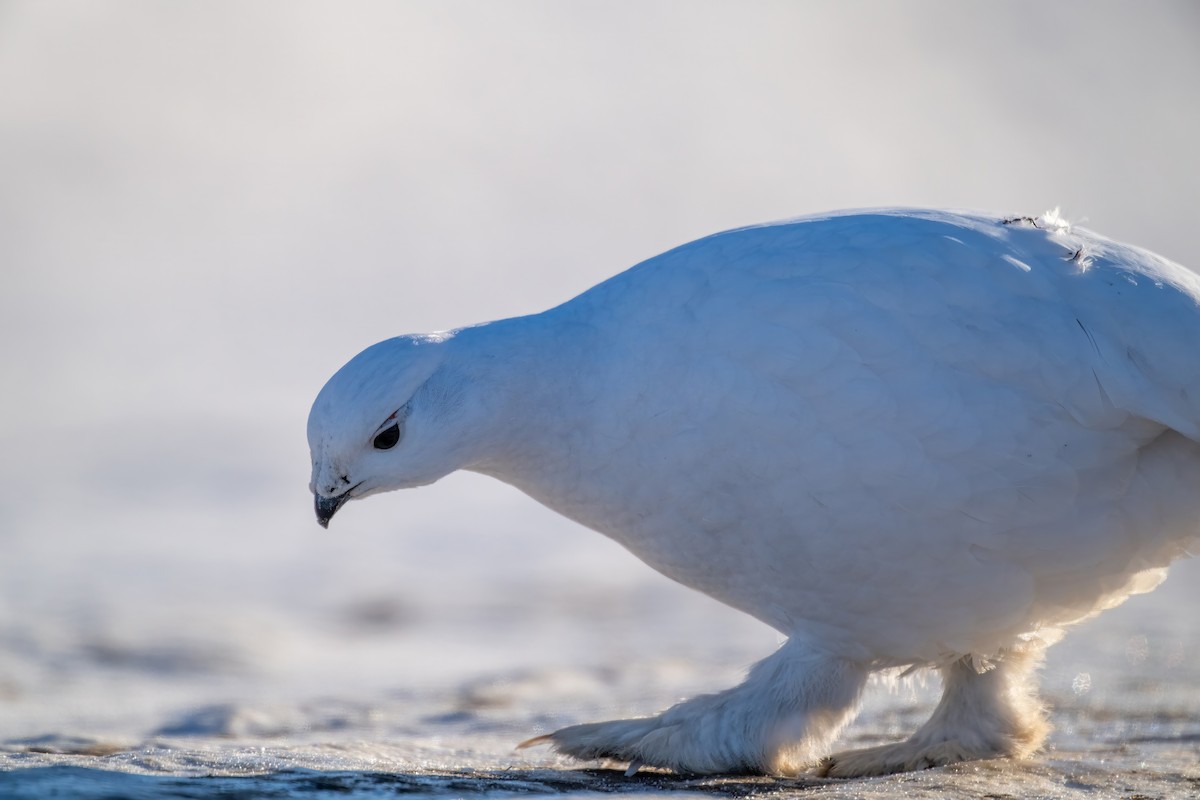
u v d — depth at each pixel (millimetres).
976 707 7238
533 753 7613
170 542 17469
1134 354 6301
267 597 15062
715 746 7051
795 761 7148
